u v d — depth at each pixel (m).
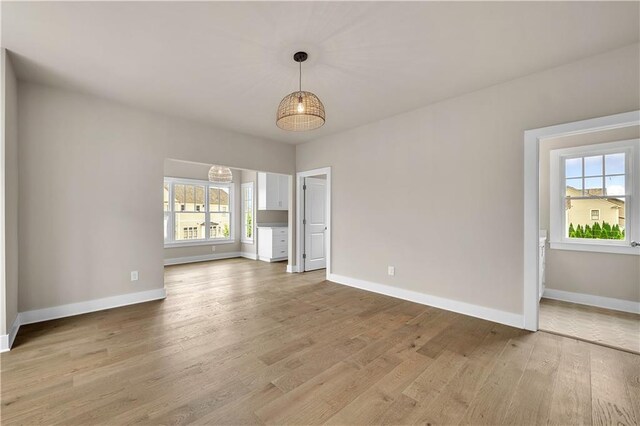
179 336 2.57
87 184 3.23
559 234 3.70
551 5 1.84
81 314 3.14
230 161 4.50
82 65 2.59
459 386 1.84
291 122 2.49
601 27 2.05
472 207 3.12
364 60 2.51
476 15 1.94
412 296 3.63
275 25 2.05
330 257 4.74
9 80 2.44
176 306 3.42
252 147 4.80
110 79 2.86
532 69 2.65
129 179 3.51
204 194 6.99
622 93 2.29
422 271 3.55
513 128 2.84
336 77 2.82
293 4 1.84
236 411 1.61
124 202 3.48
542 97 2.67
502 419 1.55
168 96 3.25
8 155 2.38
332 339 2.53
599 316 3.10
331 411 1.62
